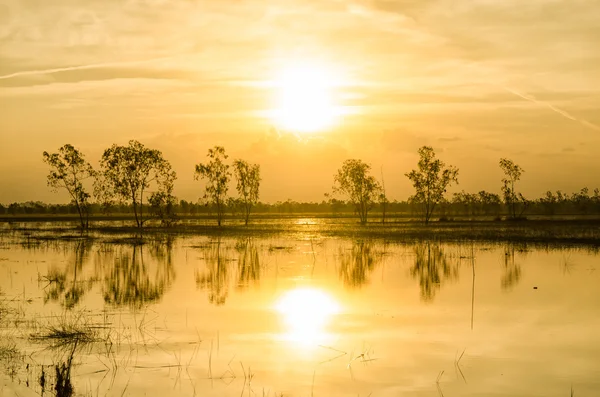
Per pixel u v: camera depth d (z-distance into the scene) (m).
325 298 26.94
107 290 29.05
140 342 18.83
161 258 44.59
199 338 19.38
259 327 21.06
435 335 19.97
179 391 14.56
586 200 186.00
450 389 14.84
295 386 14.98
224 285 30.97
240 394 14.43
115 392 14.44
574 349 18.28
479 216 145.75
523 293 28.25
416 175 103.88
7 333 19.58
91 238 65.44
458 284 31.23
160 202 86.88
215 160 97.31
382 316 23.02
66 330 20.06
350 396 14.35
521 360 17.12
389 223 106.06
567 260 42.31
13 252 48.91
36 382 14.95
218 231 79.56
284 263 41.44
